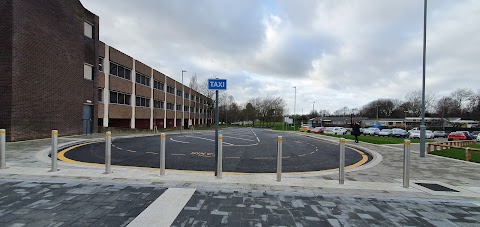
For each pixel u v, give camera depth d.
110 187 5.73
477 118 72.50
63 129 18.31
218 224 3.98
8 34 14.02
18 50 14.41
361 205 5.05
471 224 4.28
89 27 21.80
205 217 4.23
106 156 6.92
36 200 4.84
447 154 12.73
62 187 5.66
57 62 17.58
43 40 16.27
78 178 6.38
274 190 5.81
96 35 22.44
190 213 4.38
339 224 4.12
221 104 82.50
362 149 15.59
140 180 6.32
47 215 4.14
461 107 82.94
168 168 8.36
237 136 28.22
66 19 18.50
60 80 17.92
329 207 4.88
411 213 4.70
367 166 9.54
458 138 31.59
